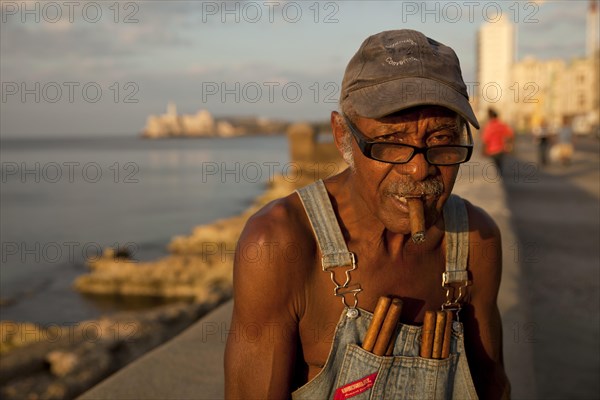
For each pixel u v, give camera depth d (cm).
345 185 145
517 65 10244
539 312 511
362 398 137
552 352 424
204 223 3170
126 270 1738
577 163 2167
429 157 126
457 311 148
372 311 143
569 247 766
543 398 354
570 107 9500
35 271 1980
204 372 278
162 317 823
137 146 17388
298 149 2136
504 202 788
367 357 136
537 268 654
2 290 1728
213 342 316
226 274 1656
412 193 127
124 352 674
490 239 153
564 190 1377
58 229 3111
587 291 564
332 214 141
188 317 857
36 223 3341
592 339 446
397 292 145
